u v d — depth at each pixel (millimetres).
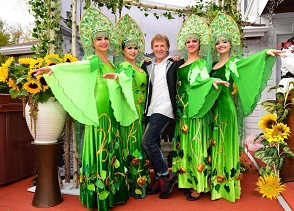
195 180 2570
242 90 2576
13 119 3217
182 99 2639
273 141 2680
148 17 3934
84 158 2418
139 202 2570
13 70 2426
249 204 2494
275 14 5234
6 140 3113
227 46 2623
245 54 5410
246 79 2555
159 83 2605
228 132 2598
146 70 2725
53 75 2221
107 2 3232
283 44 3469
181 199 2633
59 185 2652
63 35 3342
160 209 2402
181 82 2652
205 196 2703
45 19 2943
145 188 2705
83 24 2580
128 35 2734
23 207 2469
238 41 2652
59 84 2225
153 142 2555
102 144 2385
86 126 2418
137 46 2699
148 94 2633
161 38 2641
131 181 2684
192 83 2451
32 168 3490
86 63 2344
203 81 2385
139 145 2711
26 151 3402
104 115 2420
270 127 2736
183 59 2750
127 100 2391
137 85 2678
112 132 2475
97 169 2363
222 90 2613
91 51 2629
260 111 5363
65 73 2252
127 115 2555
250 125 5410
